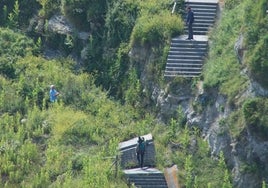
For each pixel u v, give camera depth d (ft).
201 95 452.35
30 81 492.13
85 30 521.24
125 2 514.27
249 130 419.74
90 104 483.10
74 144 453.58
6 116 466.29
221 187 419.33
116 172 430.20
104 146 449.48
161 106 468.34
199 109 450.30
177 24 485.15
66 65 512.63
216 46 469.57
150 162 441.68
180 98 462.60
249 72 432.66
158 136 456.45
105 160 437.99
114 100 490.90
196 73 468.34
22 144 449.06
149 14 501.56
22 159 438.40
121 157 441.68
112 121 469.57
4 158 438.81
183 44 475.72
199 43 476.54
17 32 531.09
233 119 429.38
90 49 513.86
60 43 524.93
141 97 483.10
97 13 518.78
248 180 416.05
